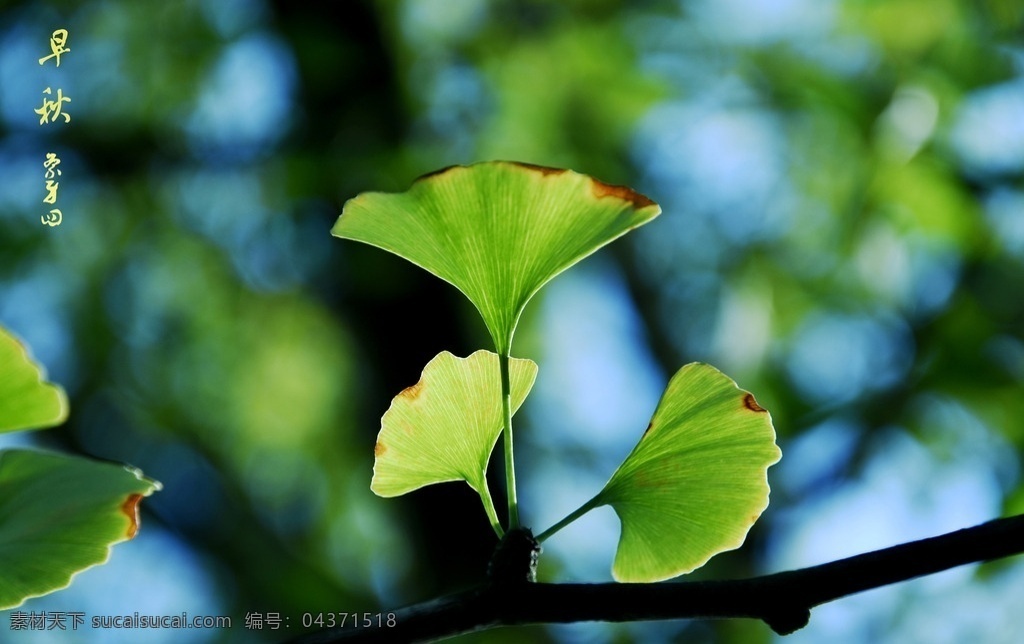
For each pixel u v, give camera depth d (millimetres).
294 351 3105
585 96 2588
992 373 1979
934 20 2189
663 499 827
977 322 2025
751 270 2592
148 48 2779
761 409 823
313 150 2270
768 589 792
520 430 2996
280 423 3234
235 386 3135
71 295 2996
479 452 829
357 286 2307
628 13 2680
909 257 2297
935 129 2109
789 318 2568
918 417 2115
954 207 2064
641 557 830
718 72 2598
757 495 824
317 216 2555
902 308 2301
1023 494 1878
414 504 2344
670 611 792
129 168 2650
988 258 2080
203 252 2871
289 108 2578
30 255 2732
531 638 2316
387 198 808
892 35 2219
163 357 3080
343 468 3193
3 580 826
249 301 2998
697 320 2949
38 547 830
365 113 2309
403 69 2426
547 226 811
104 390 3062
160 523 3020
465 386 824
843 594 791
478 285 819
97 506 836
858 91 2211
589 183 806
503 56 2596
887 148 2068
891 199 2105
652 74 2602
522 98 2535
